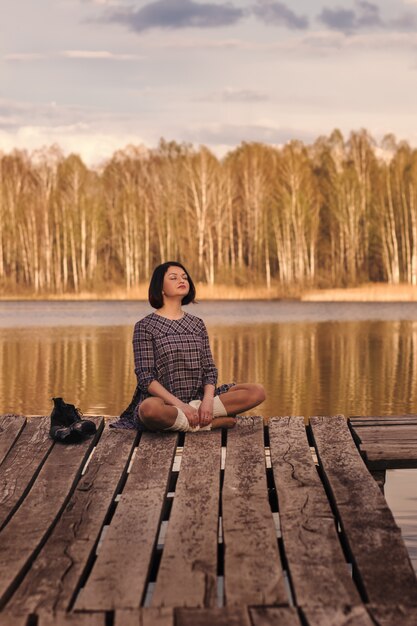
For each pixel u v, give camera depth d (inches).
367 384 586.9
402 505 271.9
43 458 234.2
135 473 218.8
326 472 215.6
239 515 188.1
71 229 2549.2
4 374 647.1
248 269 2593.5
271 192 2625.5
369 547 167.8
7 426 267.0
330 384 585.9
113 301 2411.4
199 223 2471.7
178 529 180.9
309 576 155.5
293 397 523.8
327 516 185.8
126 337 1045.8
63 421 259.1
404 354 803.4
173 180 2591.0
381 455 225.8
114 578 156.4
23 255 2635.3
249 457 231.0
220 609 140.5
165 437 251.8
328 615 137.9
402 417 275.0
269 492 221.0
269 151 2696.9
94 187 2763.3
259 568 159.6
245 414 457.4
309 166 2755.9
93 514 191.8
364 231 2659.9
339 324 1310.3
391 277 2598.4
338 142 2721.5
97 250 2684.5
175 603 145.9
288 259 2519.7
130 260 2586.1
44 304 2199.8
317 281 2549.2
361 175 2691.9
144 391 262.1
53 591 151.3
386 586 150.8
